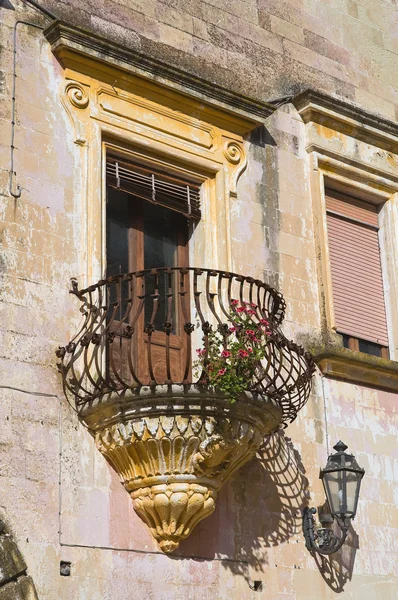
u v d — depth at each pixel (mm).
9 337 11523
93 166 12672
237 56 14719
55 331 11867
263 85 14875
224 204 13656
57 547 11141
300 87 15289
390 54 16797
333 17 16203
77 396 11688
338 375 14031
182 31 14234
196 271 11930
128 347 11922
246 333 11945
